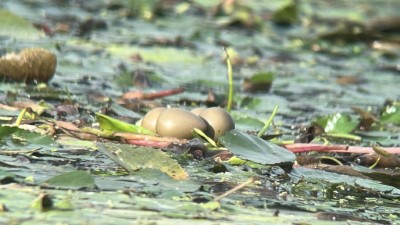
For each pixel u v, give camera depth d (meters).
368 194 9.72
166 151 10.40
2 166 9.34
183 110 10.80
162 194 8.79
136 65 17.55
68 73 15.78
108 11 23.88
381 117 13.94
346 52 22.23
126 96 13.93
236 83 17.03
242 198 9.02
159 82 16.08
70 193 8.56
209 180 9.48
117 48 18.97
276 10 25.67
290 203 9.06
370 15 28.08
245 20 23.91
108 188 8.86
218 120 10.84
